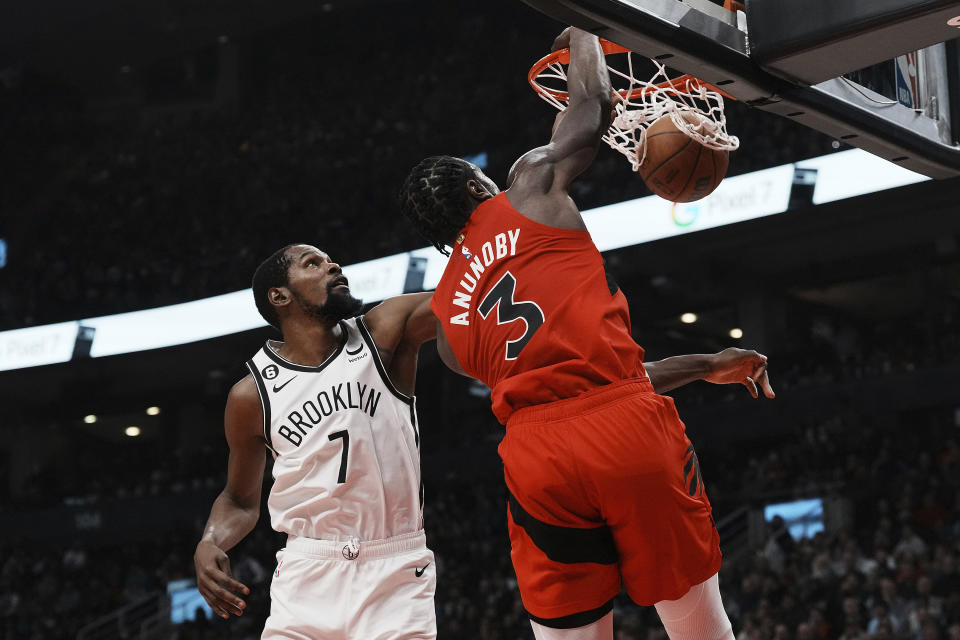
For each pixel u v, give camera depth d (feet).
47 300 71.26
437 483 62.39
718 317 68.08
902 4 6.64
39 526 70.59
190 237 72.95
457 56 77.36
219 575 8.88
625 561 7.00
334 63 81.56
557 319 6.91
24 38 77.36
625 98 8.80
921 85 8.86
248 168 76.18
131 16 75.15
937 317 58.39
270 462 61.31
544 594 7.07
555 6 6.66
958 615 33.58
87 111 85.25
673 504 6.81
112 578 62.59
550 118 68.85
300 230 69.77
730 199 54.13
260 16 76.69
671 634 7.38
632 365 6.98
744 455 59.57
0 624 59.93
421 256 60.23
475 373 7.47
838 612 35.83
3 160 81.20
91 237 75.46
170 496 67.62
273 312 9.34
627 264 57.77
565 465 6.77
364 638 8.75
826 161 52.24
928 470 46.98
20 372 70.03
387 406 9.18
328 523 8.96
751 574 40.88
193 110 83.30
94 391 73.56
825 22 7.00
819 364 59.82
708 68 7.27
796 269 59.57
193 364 69.67
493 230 7.26
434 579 9.28
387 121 75.15
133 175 79.05
